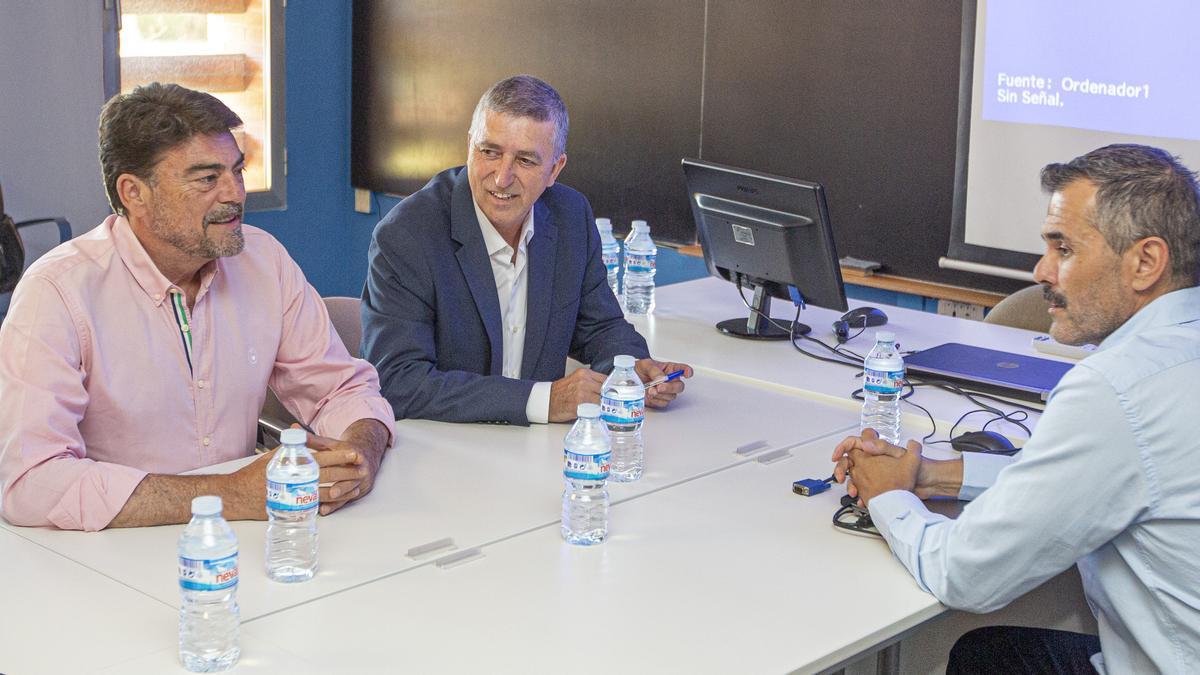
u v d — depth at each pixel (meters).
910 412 2.47
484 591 1.62
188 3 5.24
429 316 2.49
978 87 3.72
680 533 1.84
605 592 1.63
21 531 1.77
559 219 2.68
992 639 1.97
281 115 5.58
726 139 4.40
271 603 1.56
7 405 1.81
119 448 2.03
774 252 2.95
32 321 1.87
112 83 4.82
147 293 2.01
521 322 2.63
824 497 2.02
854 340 3.02
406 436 2.25
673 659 1.46
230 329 2.13
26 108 4.66
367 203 5.83
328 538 1.78
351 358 2.29
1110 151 1.69
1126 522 1.59
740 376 2.70
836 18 4.02
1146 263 1.65
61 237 4.30
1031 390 2.51
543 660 1.44
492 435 2.27
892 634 1.59
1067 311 1.72
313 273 5.88
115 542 1.73
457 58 5.27
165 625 1.49
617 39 4.67
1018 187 3.71
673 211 4.62
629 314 3.27
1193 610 1.60
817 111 4.13
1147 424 1.56
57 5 4.66
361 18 5.63
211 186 1.94
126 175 1.93
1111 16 3.45
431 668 1.42
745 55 4.28
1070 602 2.08
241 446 2.17
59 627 1.48
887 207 4.02
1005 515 1.61
